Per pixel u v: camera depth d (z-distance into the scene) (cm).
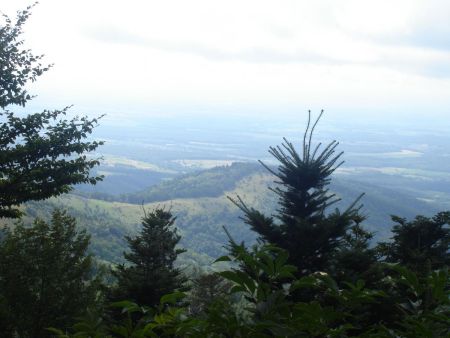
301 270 1066
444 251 1546
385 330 246
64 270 1988
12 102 1972
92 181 2006
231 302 273
